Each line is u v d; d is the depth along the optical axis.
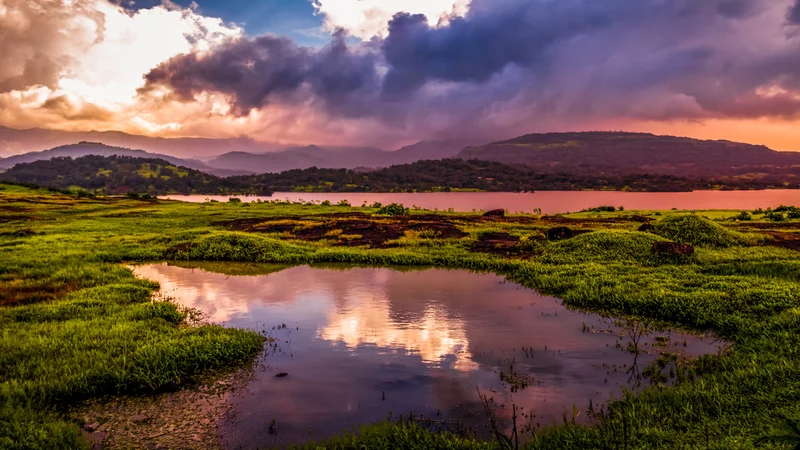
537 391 9.12
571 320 13.97
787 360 8.93
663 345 11.55
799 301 12.73
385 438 7.02
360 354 11.27
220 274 21.83
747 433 6.34
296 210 54.59
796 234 29.17
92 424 7.88
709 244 24.69
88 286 17.78
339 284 19.50
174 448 7.18
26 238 30.30
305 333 12.93
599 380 9.60
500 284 19.38
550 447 6.59
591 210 61.28
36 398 8.40
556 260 22.30
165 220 42.38
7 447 6.68
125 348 10.69
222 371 10.19
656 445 6.30
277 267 23.69
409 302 16.36
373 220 39.19
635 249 22.09
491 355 11.14
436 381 9.66
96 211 52.69
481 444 6.79
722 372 9.08
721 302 13.53
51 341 11.10
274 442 7.36
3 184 89.44
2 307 14.36
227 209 55.22
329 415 8.24
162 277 21.08
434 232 32.81
